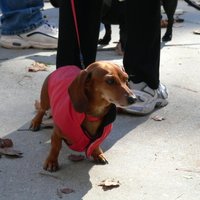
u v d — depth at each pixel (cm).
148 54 342
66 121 251
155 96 350
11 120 332
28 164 275
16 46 504
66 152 291
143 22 330
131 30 336
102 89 244
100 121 257
